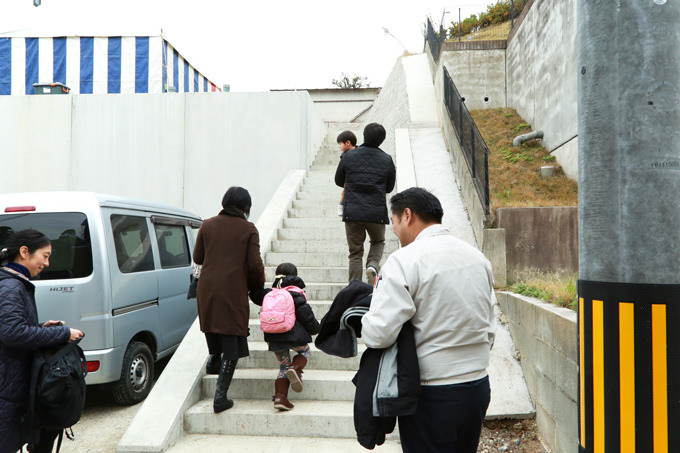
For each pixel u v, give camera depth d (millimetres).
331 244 6605
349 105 20750
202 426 3756
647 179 1787
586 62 1938
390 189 4902
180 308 5676
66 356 2668
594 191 1892
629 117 1813
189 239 6258
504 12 13398
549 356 3346
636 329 1758
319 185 8820
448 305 1951
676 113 1798
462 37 13727
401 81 13578
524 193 7070
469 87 11820
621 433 1771
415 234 2213
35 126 9797
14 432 2574
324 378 4102
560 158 8266
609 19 1858
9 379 2549
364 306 2248
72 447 3717
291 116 9547
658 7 1811
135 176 9688
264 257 6379
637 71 1812
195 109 9648
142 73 11578
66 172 9734
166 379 4035
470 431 2027
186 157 9641
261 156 9539
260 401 4039
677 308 1748
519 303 4102
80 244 4246
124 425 4141
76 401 2711
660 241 1768
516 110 11039
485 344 2051
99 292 4199
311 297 5496
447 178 7414
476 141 6188
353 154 4699
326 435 3676
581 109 1974
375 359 2037
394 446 3529
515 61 11070
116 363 4297
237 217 3939
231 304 3725
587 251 1922
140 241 5000
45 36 11602
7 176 9797
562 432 3088
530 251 5324
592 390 1875
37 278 4129
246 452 3420
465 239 5789
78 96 9766
